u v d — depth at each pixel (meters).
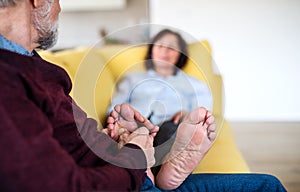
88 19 4.87
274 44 3.75
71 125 0.74
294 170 2.47
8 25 0.75
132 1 4.79
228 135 1.64
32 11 0.80
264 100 3.91
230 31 3.78
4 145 0.52
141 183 0.75
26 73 0.66
